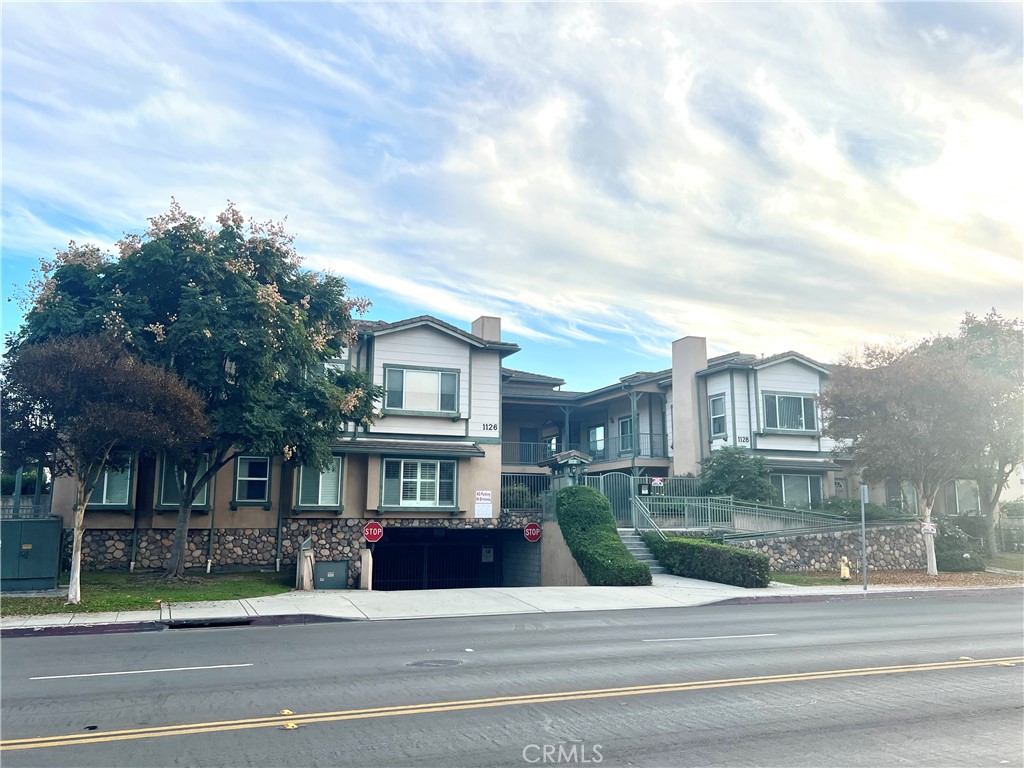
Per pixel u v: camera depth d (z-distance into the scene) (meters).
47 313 18.75
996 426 25.73
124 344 18.55
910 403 25.19
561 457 29.16
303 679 9.54
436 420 28.45
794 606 18.72
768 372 34.84
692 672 10.00
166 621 15.13
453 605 17.98
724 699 8.52
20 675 9.80
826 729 7.36
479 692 8.81
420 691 8.86
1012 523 35.66
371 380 25.02
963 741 7.01
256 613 16.14
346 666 10.44
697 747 6.77
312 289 22.52
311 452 21.41
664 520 27.78
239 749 6.63
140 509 24.20
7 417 17.83
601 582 22.53
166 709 7.99
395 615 16.61
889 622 15.34
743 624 15.04
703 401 35.59
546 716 7.76
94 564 23.52
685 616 16.48
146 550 24.11
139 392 16.83
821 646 12.19
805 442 35.03
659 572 25.20
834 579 24.64
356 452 26.45
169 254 19.30
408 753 6.55
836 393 26.80
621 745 6.81
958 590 22.55
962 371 25.05
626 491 28.86
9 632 13.93
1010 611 17.53
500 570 31.27
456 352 29.06
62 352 16.55
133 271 19.56
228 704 8.21
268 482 25.70
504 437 43.00
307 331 21.30
